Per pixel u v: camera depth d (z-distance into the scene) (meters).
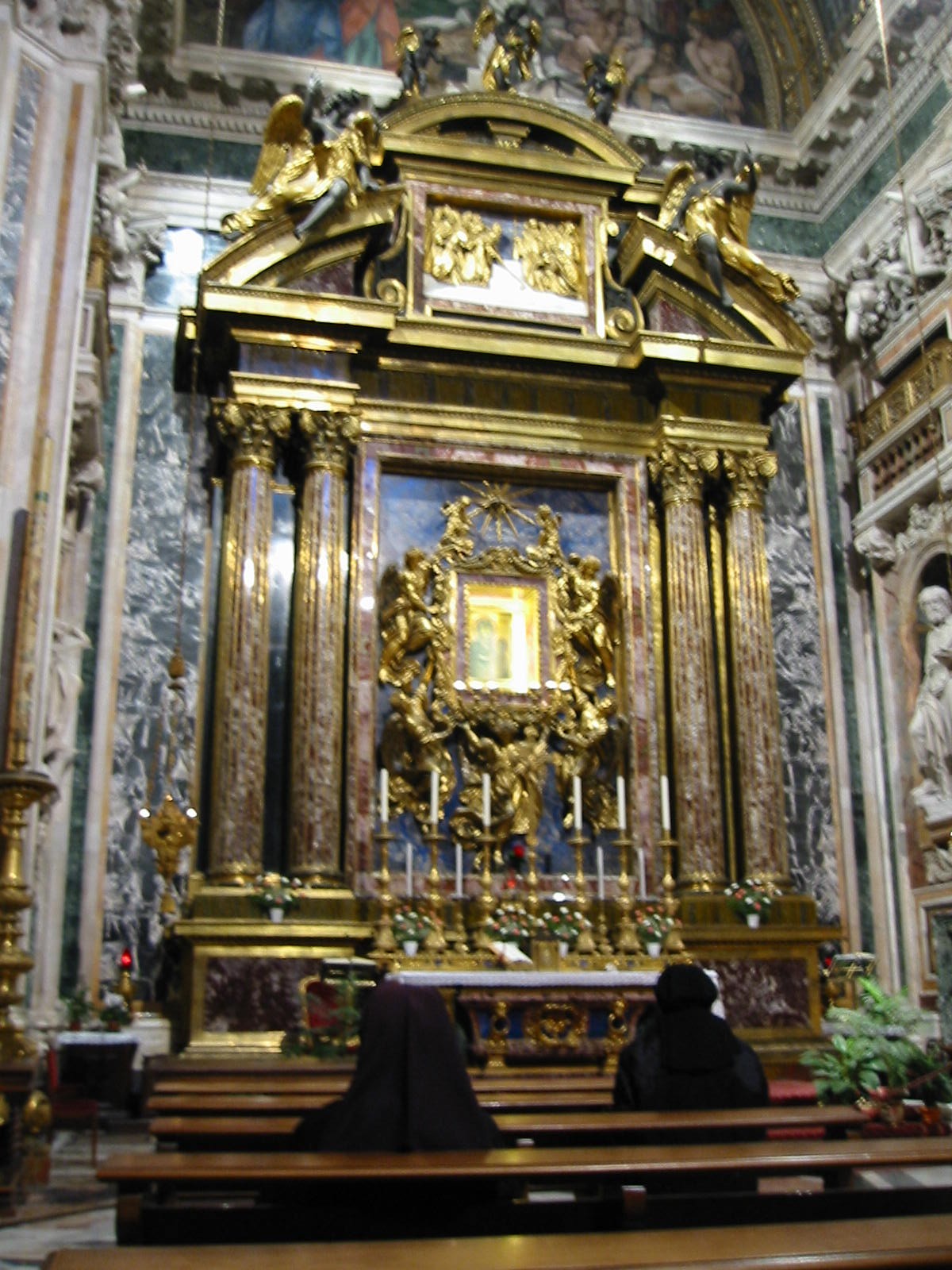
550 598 12.09
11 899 7.39
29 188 9.73
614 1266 2.36
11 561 8.94
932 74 13.51
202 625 12.11
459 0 15.61
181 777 12.04
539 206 13.05
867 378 14.41
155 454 12.80
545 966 10.13
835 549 14.32
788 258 15.17
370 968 9.87
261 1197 3.96
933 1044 7.38
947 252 13.08
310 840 10.72
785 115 15.93
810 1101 8.57
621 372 12.67
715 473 12.48
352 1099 3.96
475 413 12.26
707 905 11.22
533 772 11.60
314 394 11.68
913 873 13.00
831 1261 2.42
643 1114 4.65
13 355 9.44
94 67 10.25
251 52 14.50
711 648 12.12
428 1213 3.49
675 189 13.16
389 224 12.18
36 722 8.92
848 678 14.01
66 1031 10.48
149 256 13.38
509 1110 6.16
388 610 11.66
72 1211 6.38
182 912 11.02
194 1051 9.84
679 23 16.14
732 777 12.05
